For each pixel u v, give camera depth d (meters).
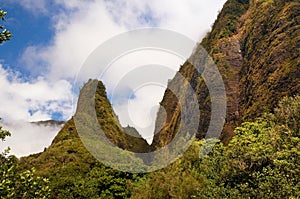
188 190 18.81
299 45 47.16
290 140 18.89
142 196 21.44
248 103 48.62
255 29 60.41
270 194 14.41
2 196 11.64
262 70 50.31
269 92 44.78
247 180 17.11
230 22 72.75
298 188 14.85
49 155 54.84
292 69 43.72
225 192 16.16
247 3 78.94
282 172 15.16
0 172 12.18
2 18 12.34
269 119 24.98
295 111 22.31
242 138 20.67
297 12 53.69
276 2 61.94
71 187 39.19
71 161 51.34
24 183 12.50
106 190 34.50
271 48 51.53
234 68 60.31
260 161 17.25
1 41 12.38
